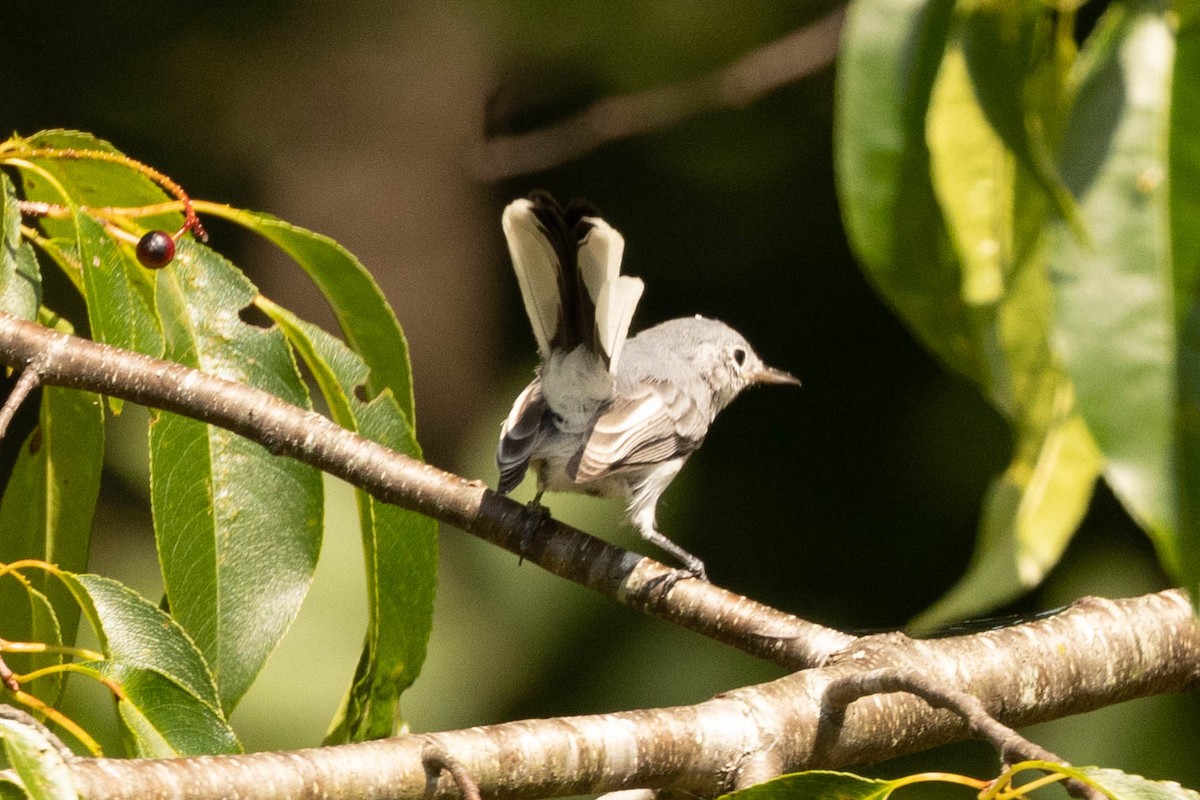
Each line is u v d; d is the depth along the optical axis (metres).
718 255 7.25
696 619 4.48
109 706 4.81
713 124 7.10
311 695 5.32
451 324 7.86
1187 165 4.32
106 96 7.48
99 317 4.47
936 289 4.37
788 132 7.09
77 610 4.52
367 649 4.51
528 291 4.56
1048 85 4.41
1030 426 4.46
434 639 5.91
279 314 4.50
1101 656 4.49
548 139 6.66
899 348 6.89
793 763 4.44
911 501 6.55
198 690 4.43
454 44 7.71
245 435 4.47
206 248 4.50
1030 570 4.47
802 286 7.12
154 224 4.52
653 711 4.43
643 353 4.66
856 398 6.83
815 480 6.68
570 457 4.58
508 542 4.49
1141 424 4.31
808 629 4.48
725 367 4.68
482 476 6.84
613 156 7.36
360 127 7.72
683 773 4.43
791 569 6.55
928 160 4.35
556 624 6.00
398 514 4.50
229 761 4.38
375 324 4.53
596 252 4.55
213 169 7.75
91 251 4.47
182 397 4.47
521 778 4.41
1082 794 4.35
